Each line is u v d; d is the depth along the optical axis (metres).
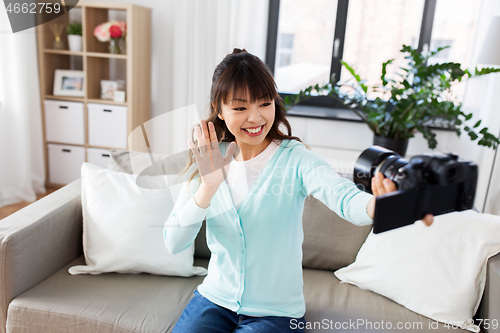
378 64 3.34
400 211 0.56
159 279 1.47
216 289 1.17
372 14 3.25
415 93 2.56
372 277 1.43
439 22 3.17
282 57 3.49
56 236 1.46
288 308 1.12
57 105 3.18
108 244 1.46
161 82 3.40
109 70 3.41
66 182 3.31
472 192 0.59
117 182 1.52
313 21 3.38
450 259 1.34
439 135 3.04
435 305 1.31
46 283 1.39
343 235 1.56
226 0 3.00
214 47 3.08
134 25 3.01
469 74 2.45
